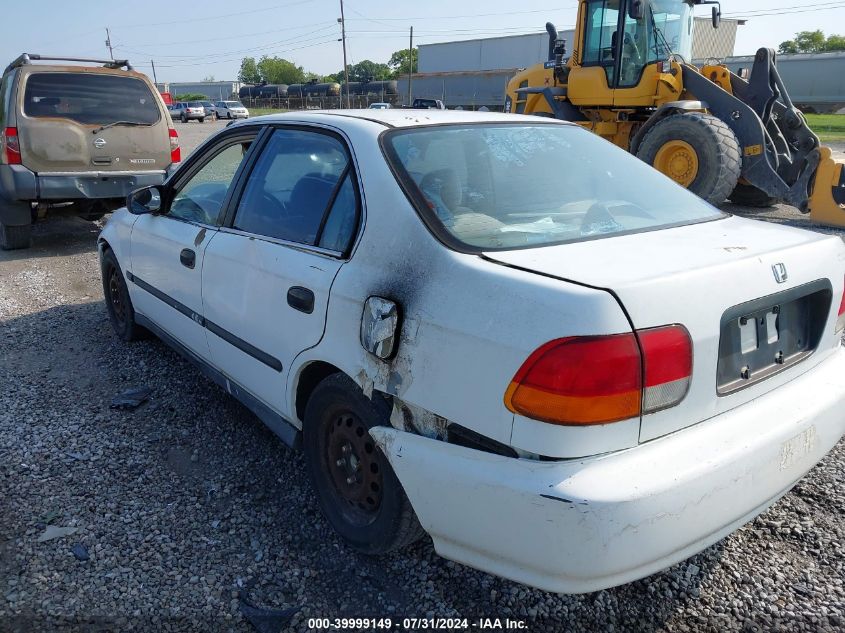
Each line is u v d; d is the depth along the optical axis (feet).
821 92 129.90
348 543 9.23
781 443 7.45
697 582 8.75
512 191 9.22
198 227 12.34
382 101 168.45
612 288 6.51
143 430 12.53
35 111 25.32
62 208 28.60
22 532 9.59
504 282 6.95
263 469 11.29
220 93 295.89
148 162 27.76
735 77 34.35
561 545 6.42
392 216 8.32
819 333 8.56
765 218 32.71
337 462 9.37
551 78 40.55
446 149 9.38
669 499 6.49
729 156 30.42
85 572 8.83
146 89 27.61
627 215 9.26
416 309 7.57
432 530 7.60
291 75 376.07
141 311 15.46
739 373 7.48
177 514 10.05
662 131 32.04
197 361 13.10
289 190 10.32
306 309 9.11
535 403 6.52
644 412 6.61
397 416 7.95
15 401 13.67
